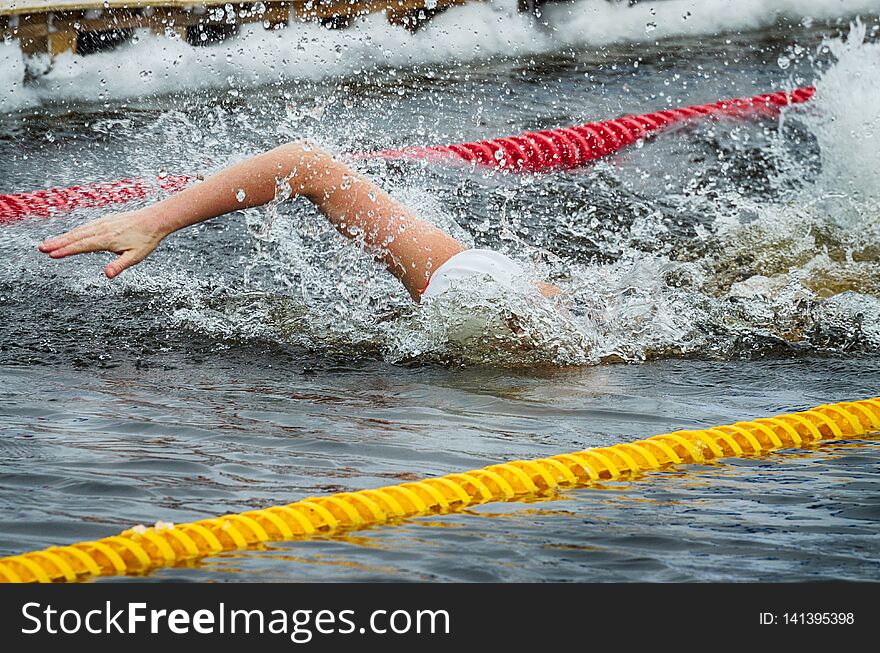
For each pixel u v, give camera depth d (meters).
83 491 8.06
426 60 31.88
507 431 9.80
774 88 28.75
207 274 15.21
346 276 14.34
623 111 26.44
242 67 29.89
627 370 11.93
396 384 11.34
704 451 9.32
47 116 25.14
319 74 29.72
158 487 8.18
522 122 25.16
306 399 10.73
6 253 16.19
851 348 12.62
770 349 12.58
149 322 13.35
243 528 7.40
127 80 28.12
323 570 6.88
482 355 12.34
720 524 7.63
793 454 9.36
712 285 14.41
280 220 17.05
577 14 36.78
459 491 8.22
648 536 7.40
